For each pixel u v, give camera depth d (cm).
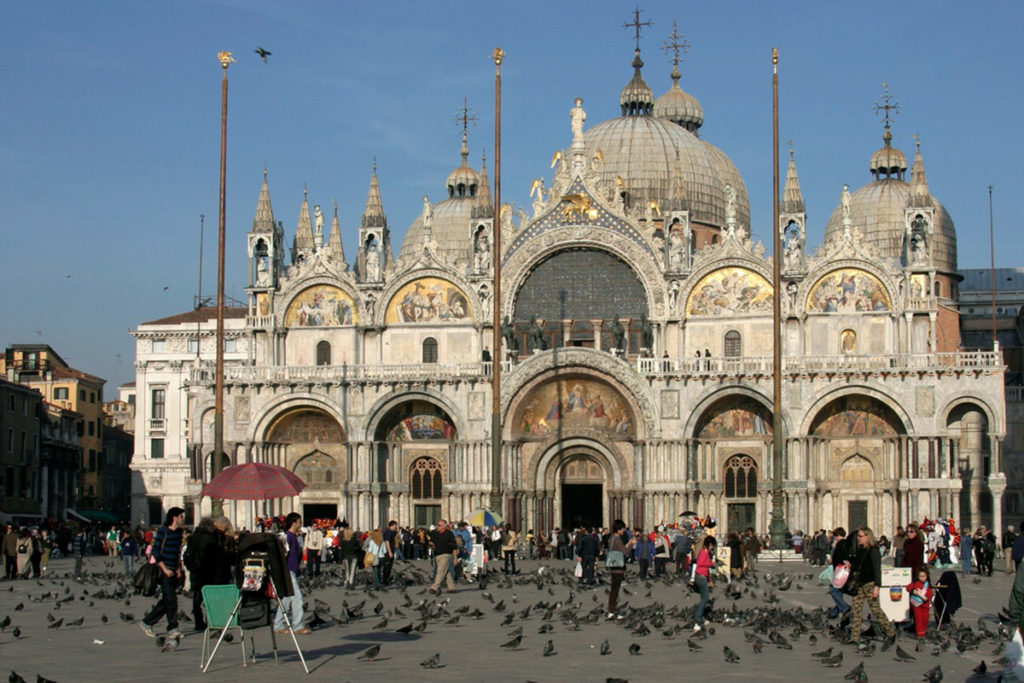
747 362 10588
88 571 7888
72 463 16138
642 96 13512
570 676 3147
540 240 11275
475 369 10881
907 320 10681
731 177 13462
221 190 8244
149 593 4050
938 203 13938
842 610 4184
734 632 4138
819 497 10688
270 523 7862
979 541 7525
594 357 10694
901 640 3909
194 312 15775
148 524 15200
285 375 11150
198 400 11344
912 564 4034
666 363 10700
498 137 8044
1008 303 16288
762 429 10731
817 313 10838
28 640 3938
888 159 14100
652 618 4278
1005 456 13262
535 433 10956
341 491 11081
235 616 3328
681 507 10588
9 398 13638
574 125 11300
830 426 10738
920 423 10338
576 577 6594
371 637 3962
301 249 11969
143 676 3150
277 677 3128
